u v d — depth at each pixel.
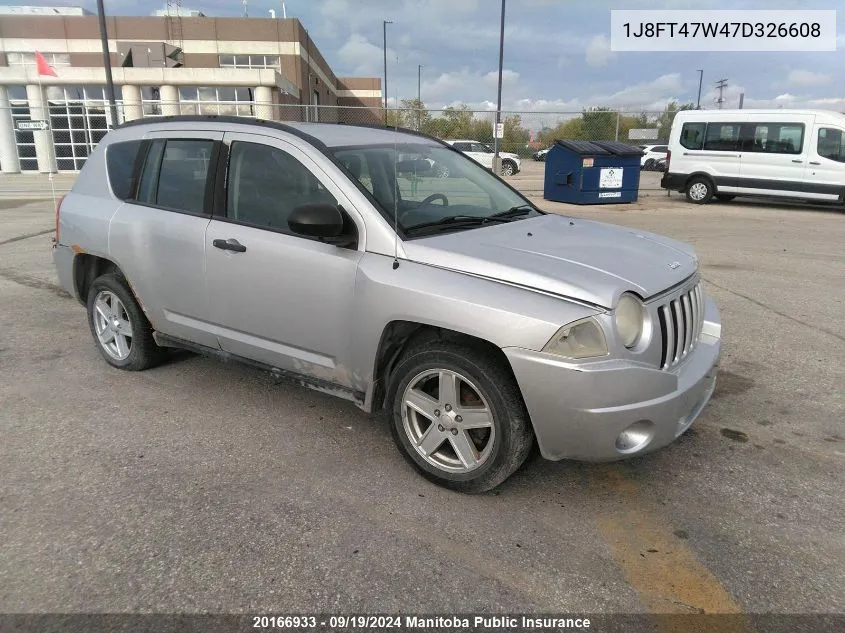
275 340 3.66
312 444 3.66
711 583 2.56
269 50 41.12
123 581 2.54
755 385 4.53
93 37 39.06
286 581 2.55
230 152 3.83
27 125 23.05
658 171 34.97
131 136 4.49
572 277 2.87
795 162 15.34
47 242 10.22
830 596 2.49
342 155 3.56
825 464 3.47
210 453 3.55
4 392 4.34
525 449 2.97
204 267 3.84
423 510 3.03
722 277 8.01
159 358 4.68
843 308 6.54
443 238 3.27
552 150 17.12
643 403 2.79
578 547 2.78
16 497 3.11
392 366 3.38
